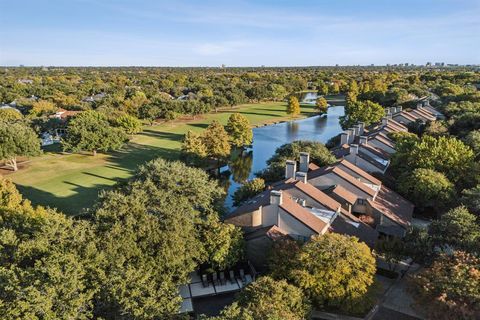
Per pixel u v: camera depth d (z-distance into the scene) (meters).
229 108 182.38
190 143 82.50
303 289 32.03
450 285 28.80
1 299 24.34
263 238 40.25
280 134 127.25
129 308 26.02
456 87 140.88
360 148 69.62
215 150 85.69
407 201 54.97
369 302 31.77
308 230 40.38
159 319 26.55
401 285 38.09
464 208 41.09
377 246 40.19
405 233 45.03
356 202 51.44
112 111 122.38
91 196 65.62
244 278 39.44
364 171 60.19
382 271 40.31
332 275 31.33
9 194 44.97
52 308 24.73
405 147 62.25
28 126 93.25
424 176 52.38
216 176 85.19
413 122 91.94
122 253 32.91
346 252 32.72
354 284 31.05
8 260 30.27
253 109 179.62
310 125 143.62
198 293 37.12
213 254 38.16
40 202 62.53
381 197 53.19
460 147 57.19
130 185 48.44
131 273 28.56
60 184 72.00
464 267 30.11
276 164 65.19
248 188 57.22
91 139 89.00
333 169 53.69
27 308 23.42
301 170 59.22
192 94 182.75
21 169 81.38
